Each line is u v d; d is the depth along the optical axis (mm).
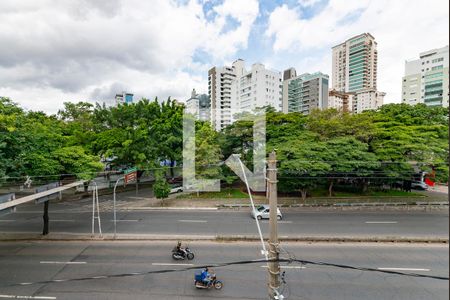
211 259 14438
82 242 17172
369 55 101688
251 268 13266
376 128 25891
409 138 24297
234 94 71188
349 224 20328
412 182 32125
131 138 30438
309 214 23141
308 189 28172
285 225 20109
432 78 64125
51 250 15836
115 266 13648
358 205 25109
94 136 31953
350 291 11336
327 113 30219
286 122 29047
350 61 105312
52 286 11695
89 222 21562
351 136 25438
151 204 27109
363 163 22734
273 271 6742
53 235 18266
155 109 36000
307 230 18953
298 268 13328
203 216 23031
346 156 23484
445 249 15805
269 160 6781
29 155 17719
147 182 39594
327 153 23156
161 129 32594
